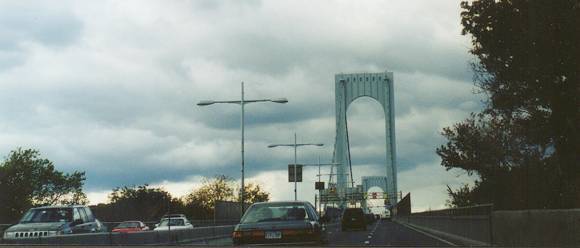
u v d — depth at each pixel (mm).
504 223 19906
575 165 31250
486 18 35094
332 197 144250
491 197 46094
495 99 36375
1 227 26047
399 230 54469
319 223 16734
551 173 33719
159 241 30828
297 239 15656
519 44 33062
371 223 92438
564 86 31641
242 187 55594
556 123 31938
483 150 48438
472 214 27312
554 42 31188
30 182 83250
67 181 87625
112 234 25641
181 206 98688
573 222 14383
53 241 22000
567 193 30953
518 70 33875
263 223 15984
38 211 25859
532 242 16594
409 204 91812
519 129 37344
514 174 37031
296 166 85875
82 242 23203
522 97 34875
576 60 30906
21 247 10156
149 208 88688
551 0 30688
